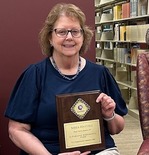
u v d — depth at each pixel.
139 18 5.04
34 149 1.54
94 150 1.54
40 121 1.62
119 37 5.88
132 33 5.14
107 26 7.05
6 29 2.30
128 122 4.75
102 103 1.57
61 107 1.50
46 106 1.60
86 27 1.70
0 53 2.32
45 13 2.34
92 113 1.53
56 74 1.67
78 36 1.62
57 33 1.60
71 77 1.67
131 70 5.72
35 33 2.35
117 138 3.99
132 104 5.22
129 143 3.79
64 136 1.50
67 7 1.62
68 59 1.65
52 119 1.60
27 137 1.59
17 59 2.35
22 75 1.70
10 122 1.67
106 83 1.75
